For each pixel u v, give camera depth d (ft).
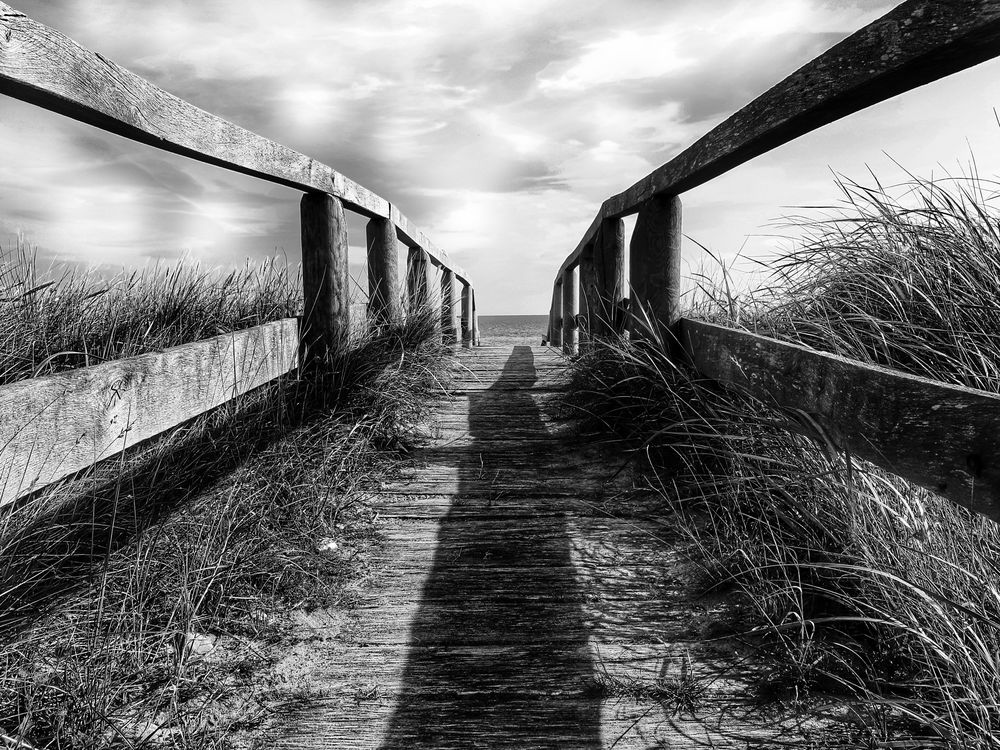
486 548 9.36
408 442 13.48
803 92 7.02
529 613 7.78
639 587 8.23
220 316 12.82
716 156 9.23
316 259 12.62
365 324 15.46
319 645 7.18
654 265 12.38
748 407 9.16
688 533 8.79
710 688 6.38
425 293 22.45
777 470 8.01
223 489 9.30
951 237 8.13
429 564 8.96
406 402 14.25
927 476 4.70
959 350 7.06
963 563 5.77
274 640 7.22
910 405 4.94
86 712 5.66
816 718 5.87
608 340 15.12
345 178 13.73
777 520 7.70
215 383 8.80
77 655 6.34
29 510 7.59
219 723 5.95
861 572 6.52
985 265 7.45
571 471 12.08
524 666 6.82
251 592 7.88
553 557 9.07
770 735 5.74
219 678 6.51
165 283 12.87
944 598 4.91
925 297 7.79
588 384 14.84
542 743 5.77
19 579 6.91
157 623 7.07
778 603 7.09
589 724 6.00
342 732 5.91
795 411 6.95
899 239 8.91
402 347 15.88
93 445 6.23
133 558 7.63
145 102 7.12
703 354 10.74
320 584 8.25
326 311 12.70
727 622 7.32
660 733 5.86
